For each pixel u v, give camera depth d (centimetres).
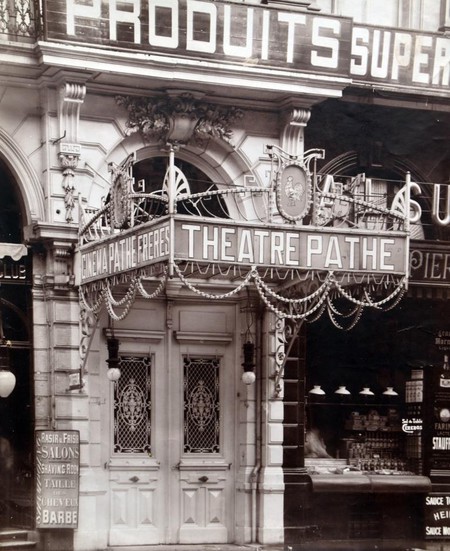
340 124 1827
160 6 1616
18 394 1627
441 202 1891
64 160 1620
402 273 1528
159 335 1706
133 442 1691
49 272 1619
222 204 1769
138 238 1452
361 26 1777
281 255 1462
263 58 1680
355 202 1557
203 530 1716
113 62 1602
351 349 1856
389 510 1816
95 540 1612
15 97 1628
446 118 1889
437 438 1861
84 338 1611
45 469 1583
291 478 1734
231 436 1748
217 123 1734
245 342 1736
